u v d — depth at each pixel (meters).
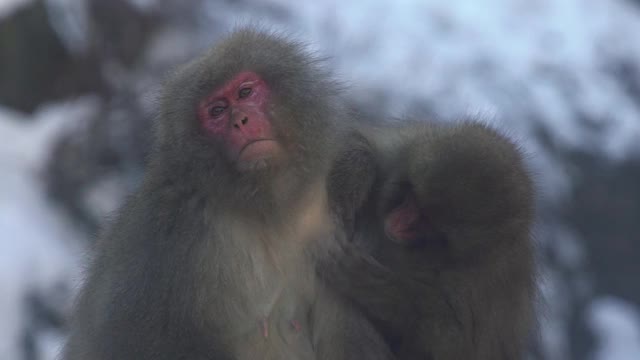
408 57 26.66
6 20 26.48
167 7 26.78
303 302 13.27
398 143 14.62
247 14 26.80
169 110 12.91
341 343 13.42
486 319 14.41
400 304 13.80
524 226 14.55
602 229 26.03
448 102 26.25
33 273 24.11
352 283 13.50
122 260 12.82
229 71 12.82
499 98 26.66
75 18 26.56
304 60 13.24
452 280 14.15
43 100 26.53
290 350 13.16
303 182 12.96
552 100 26.81
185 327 12.49
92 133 25.89
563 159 26.36
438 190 14.12
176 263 12.50
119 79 26.44
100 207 25.14
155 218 12.66
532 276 14.93
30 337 23.69
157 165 12.92
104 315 12.75
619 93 27.23
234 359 12.79
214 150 12.65
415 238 14.19
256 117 12.68
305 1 27.06
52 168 25.50
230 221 12.79
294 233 13.12
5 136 25.78
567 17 28.27
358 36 26.80
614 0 28.77
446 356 14.18
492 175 14.23
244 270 12.84
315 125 13.02
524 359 15.02
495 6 28.03
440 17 27.42
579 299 25.55
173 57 26.47
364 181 13.92
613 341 25.20
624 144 26.53
